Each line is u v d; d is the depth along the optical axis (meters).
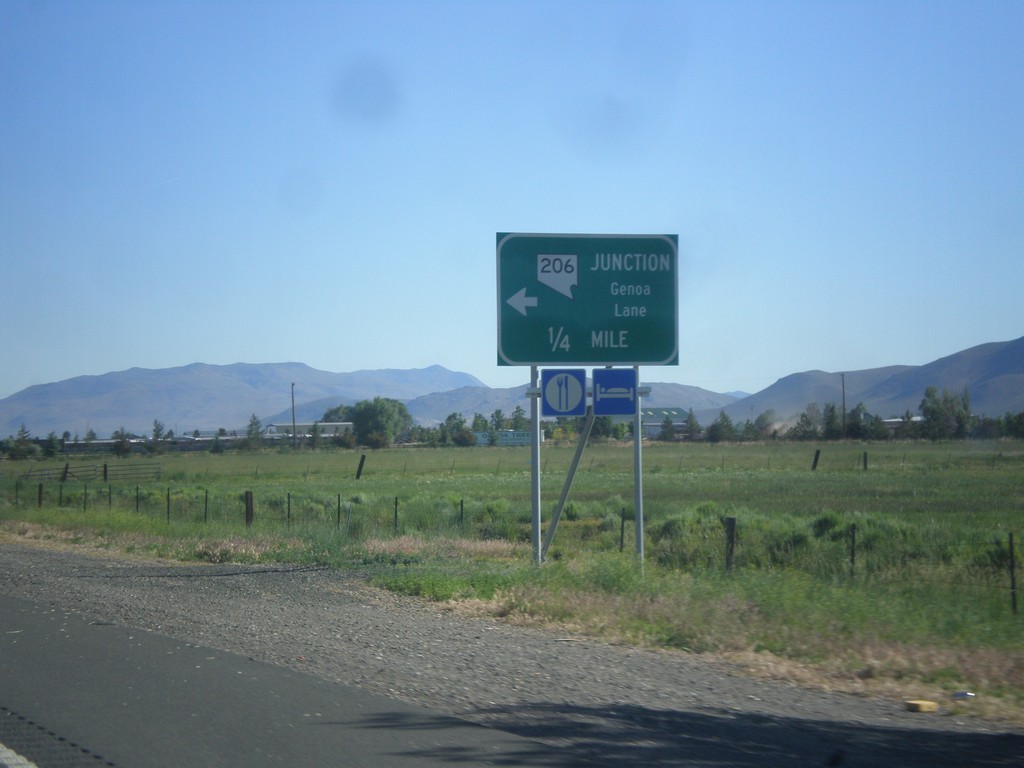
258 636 12.04
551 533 19.50
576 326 19.12
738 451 98.25
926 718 8.41
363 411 166.00
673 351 19.30
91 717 8.07
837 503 38.31
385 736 7.51
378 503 40.34
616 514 33.34
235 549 23.73
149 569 20.84
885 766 6.93
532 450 19.03
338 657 10.66
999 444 107.94
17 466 92.88
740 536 22.84
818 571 18.66
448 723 7.89
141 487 57.00
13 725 7.84
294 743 7.34
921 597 14.27
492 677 9.75
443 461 94.88
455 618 14.17
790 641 11.45
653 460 84.69
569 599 14.34
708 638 11.75
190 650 10.97
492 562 21.80
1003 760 7.14
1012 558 15.44
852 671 10.18
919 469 63.84
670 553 21.70
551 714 8.25
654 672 10.16
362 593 17.00
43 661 10.34
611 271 19.28
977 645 11.09
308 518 32.44
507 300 18.98
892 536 23.78
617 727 7.87
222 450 135.88
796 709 8.64
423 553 23.34
